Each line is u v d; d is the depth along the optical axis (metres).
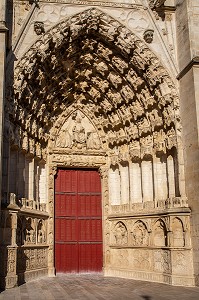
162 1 20.38
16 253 16.97
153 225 19.97
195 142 18.17
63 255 22.22
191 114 18.73
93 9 20.53
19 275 17.95
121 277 20.95
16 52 18.69
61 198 22.89
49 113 22.44
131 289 16.33
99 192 23.47
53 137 22.89
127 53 20.59
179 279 17.66
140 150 21.58
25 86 18.91
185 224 18.27
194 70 18.77
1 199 16.73
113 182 23.20
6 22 18.56
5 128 17.45
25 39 19.14
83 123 23.77
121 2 21.20
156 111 20.94
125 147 22.62
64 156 22.91
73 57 21.67
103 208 22.83
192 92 18.73
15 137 18.72
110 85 22.61
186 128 19.23
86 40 21.14
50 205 22.02
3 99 16.23
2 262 16.22
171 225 18.53
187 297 14.10
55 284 17.95
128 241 21.11
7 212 16.81
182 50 20.30
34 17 19.70
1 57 16.50
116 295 14.55
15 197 17.67
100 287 16.97
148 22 21.11
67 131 23.34
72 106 23.61
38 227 20.89
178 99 20.16
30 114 20.28
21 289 16.06
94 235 22.83
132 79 21.45
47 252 21.47
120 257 21.58
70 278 20.47
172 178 20.02
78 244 22.53
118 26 20.56
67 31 20.16
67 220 22.70
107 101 23.17
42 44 19.41
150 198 21.02
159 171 20.77
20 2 19.77
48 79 21.03
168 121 20.03
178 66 20.62
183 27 20.28
